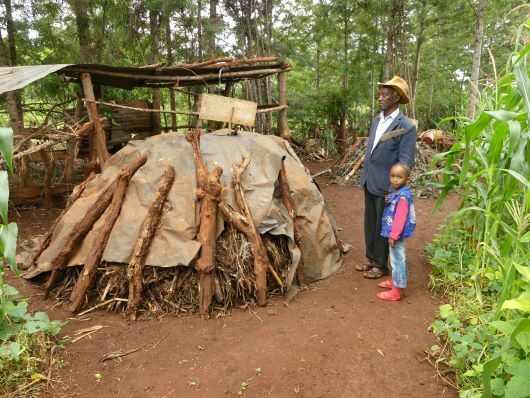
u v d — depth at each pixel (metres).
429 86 16.64
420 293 3.25
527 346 1.69
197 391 2.18
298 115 11.39
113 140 7.41
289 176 3.88
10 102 6.50
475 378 2.14
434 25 13.95
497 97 3.18
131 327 2.81
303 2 11.89
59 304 3.10
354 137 11.01
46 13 8.49
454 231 3.95
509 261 2.25
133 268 2.94
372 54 11.23
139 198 3.28
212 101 4.15
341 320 2.87
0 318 2.41
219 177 3.28
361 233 4.93
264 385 2.22
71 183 5.89
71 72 4.77
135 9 8.67
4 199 2.11
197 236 3.04
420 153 7.66
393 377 2.26
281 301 3.18
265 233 3.30
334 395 2.14
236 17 8.98
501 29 12.98
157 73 5.61
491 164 2.76
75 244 3.22
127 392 2.18
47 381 2.24
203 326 2.81
